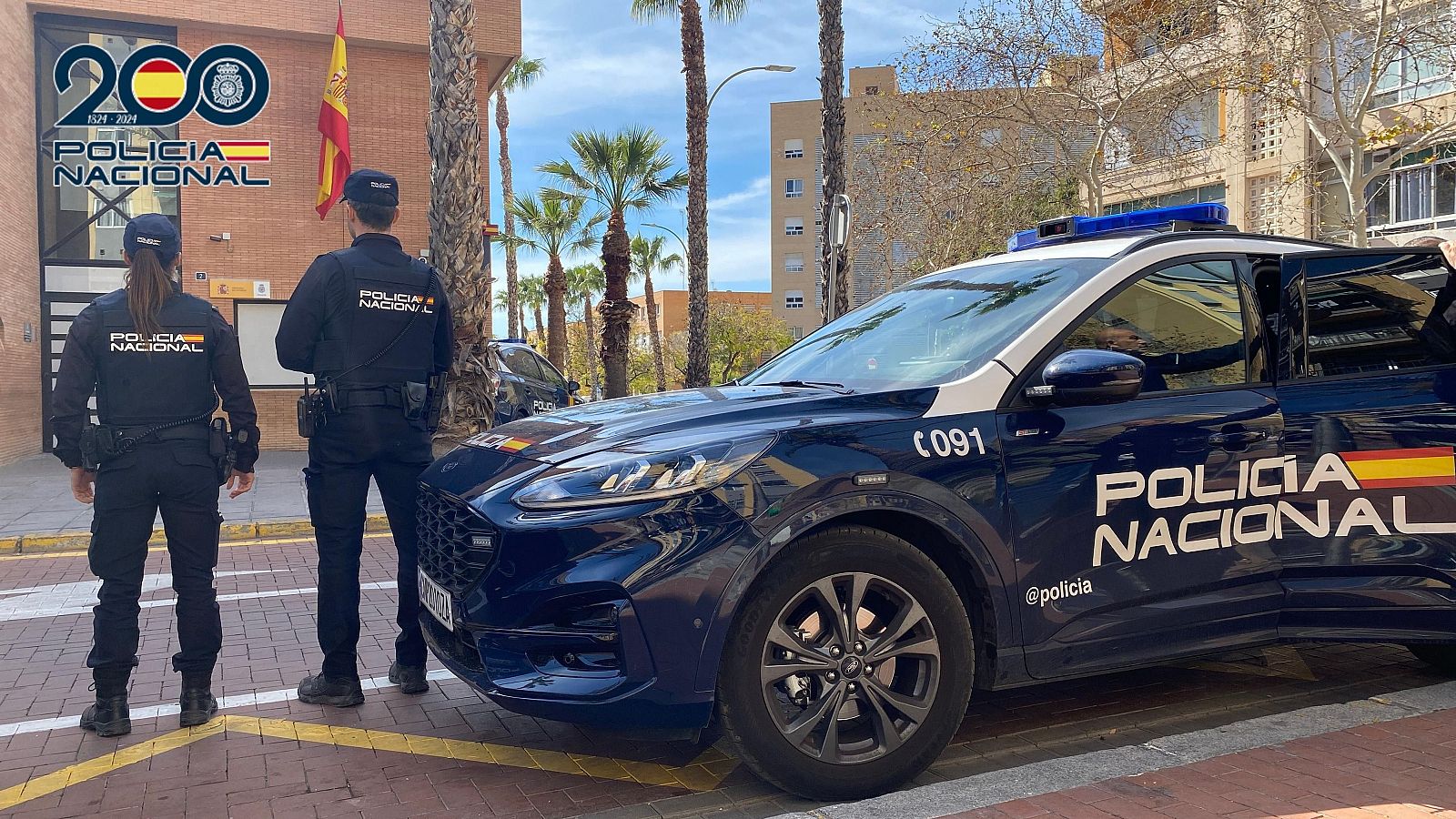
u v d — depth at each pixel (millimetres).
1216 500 3480
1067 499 3287
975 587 3248
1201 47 18203
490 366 11031
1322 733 3242
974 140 19547
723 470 2957
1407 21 16219
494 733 3869
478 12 18891
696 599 2885
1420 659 4270
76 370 3664
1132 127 20172
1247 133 24047
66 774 3477
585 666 2971
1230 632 3535
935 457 3146
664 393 3982
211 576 3980
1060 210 25812
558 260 37719
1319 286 3822
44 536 8570
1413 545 3686
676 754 3623
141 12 16891
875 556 3070
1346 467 3631
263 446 17875
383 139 18844
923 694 3145
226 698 4320
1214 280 3729
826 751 3027
